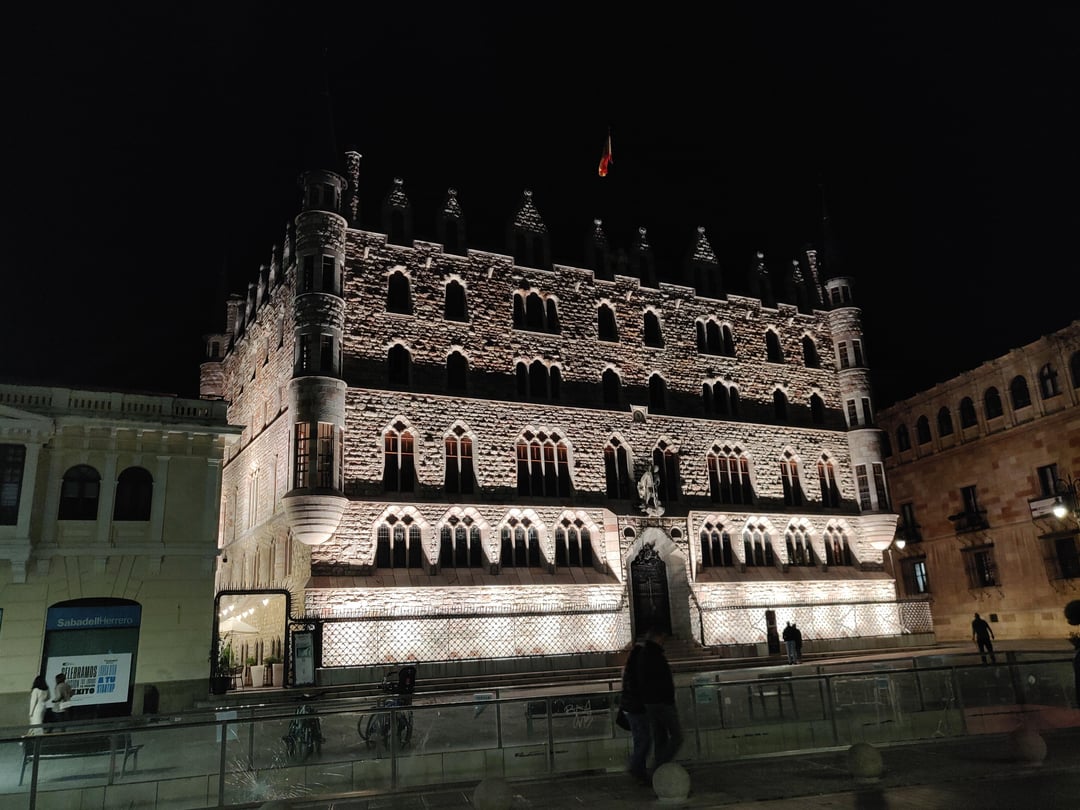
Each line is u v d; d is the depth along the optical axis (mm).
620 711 15406
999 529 53344
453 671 39281
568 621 43594
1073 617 14102
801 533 53812
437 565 41688
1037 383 51062
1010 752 15703
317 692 32500
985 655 32344
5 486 28734
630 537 47188
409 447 43406
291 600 40500
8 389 30188
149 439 31938
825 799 13039
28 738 14602
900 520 62188
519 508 44750
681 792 13227
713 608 48344
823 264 63781
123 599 30188
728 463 52969
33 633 28406
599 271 52562
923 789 13445
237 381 56438
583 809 13016
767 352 57062
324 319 41562
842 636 51750
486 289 47844
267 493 45125
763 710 18984
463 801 14062
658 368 52094
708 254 57062
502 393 46594
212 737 16078
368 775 16406
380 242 45219
